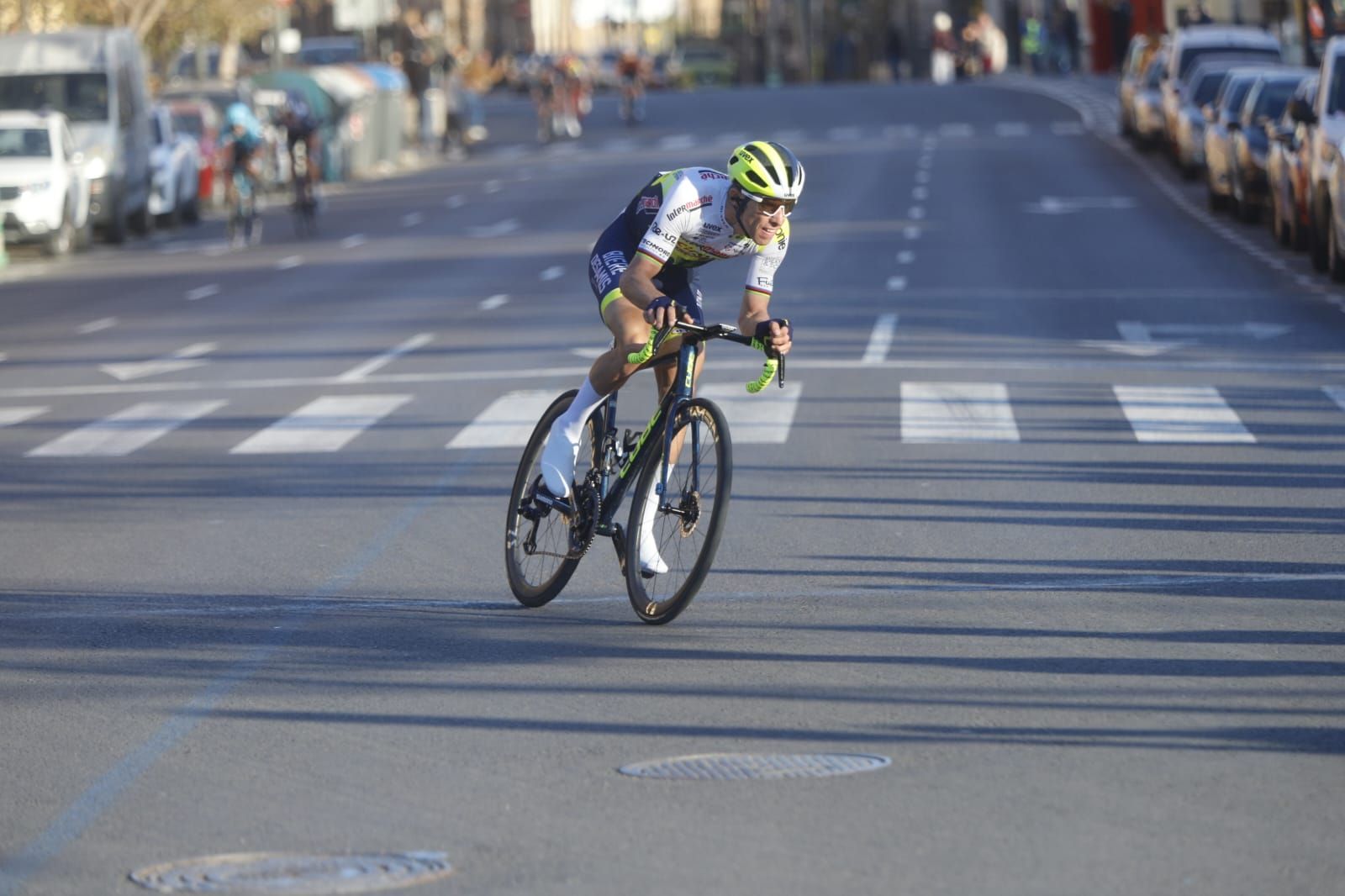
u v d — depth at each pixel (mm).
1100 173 122312
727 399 45781
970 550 29812
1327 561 28641
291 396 49781
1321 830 17016
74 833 17703
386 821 17812
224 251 101562
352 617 26562
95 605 27812
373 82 158250
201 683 23141
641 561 25578
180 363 58000
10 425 47375
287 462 40156
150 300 78688
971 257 79125
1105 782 18516
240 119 105250
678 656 23828
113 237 109438
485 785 18859
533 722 21062
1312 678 22203
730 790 18500
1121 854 16484
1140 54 146000
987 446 39125
